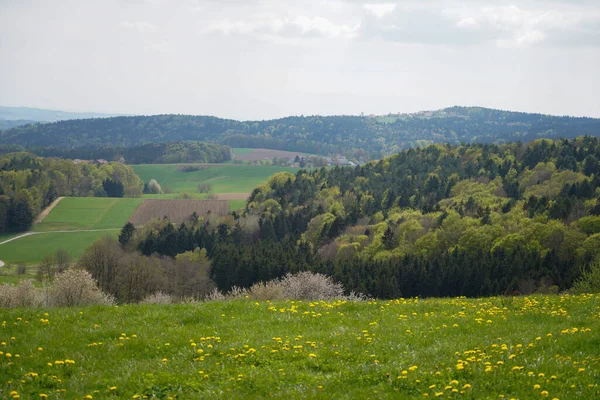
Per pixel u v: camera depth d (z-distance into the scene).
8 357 13.80
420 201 159.62
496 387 11.01
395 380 11.72
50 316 18.73
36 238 141.62
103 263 93.62
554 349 13.52
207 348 14.42
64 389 11.70
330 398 10.88
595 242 85.25
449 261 88.06
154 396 11.30
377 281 78.94
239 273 92.12
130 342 15.21
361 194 173.88
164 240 128.75
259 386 11.73
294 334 16.31
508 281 81.62
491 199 145.88
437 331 16.48
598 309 19.67
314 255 111.00
